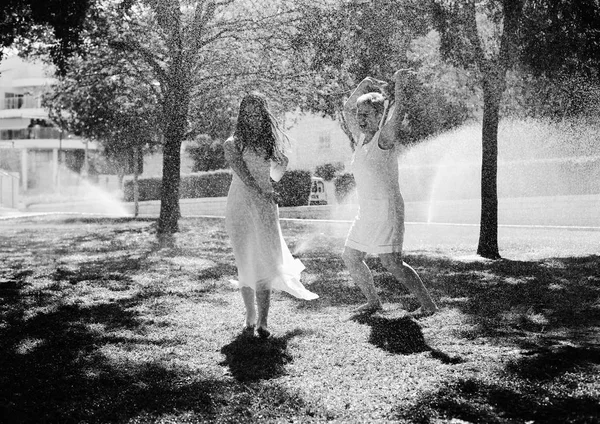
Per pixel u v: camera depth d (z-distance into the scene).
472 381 3.29
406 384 3.34
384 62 11.86
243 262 4.61
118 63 15.37
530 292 6.04
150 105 17.31
